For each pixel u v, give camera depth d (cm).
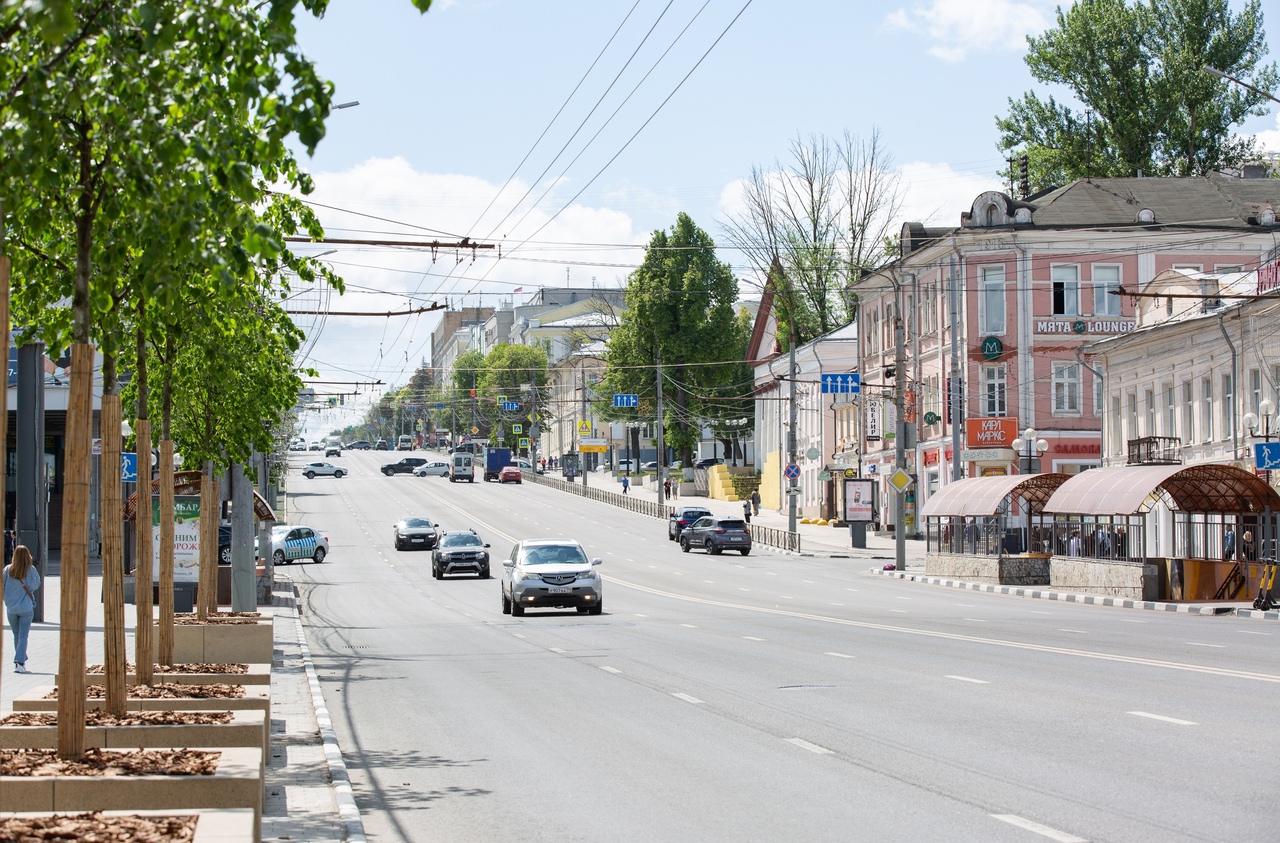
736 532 5906
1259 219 5581
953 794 916
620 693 1573
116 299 977
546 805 933
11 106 671
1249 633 2334
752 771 1034
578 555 3209
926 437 6053
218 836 610
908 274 6219
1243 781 934
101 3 688
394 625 2897
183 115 716
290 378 2031
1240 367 3675
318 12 692
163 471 1402
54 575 4591
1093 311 5556
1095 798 886
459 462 12119
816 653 1991
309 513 8700
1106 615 2906
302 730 1311
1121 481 3459
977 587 4147
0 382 692
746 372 10206
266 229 734
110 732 895
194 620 1806
